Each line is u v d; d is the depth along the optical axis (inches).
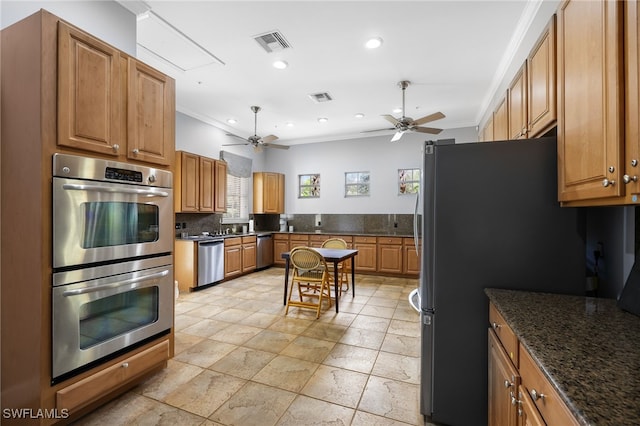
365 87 156.8
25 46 59.7
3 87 62.5
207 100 176.7
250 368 91.0
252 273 233.1
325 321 130.4
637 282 48.4
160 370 89.4
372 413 71.3
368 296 170.1
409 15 99.7
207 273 184.2
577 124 49.9
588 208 70.2
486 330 64.2
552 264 60.7
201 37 112.5
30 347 59.1
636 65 36.1
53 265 59.7
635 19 36.2
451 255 66.3
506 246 63.1
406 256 216.2
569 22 52.6
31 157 58.9
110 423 66.8
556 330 41.1
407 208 238.2
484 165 64.5
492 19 101.3
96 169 66.5
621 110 38.7
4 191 62.5
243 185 255.6
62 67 60.9
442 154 67.2
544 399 33.4
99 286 67.0
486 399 64.0
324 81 150.0
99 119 67.7
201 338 112.3
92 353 65.8
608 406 24.8
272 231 272.2
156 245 80.9
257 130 241.1
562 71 55.3
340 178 258.2
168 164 85.9
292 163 275.3
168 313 85.0
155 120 81.8
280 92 164.4
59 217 60.3
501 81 138.7
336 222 259.6
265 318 133.9
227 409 72.2
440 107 186.7
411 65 133.6
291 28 107.0
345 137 255.3
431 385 68.0
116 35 88.6
